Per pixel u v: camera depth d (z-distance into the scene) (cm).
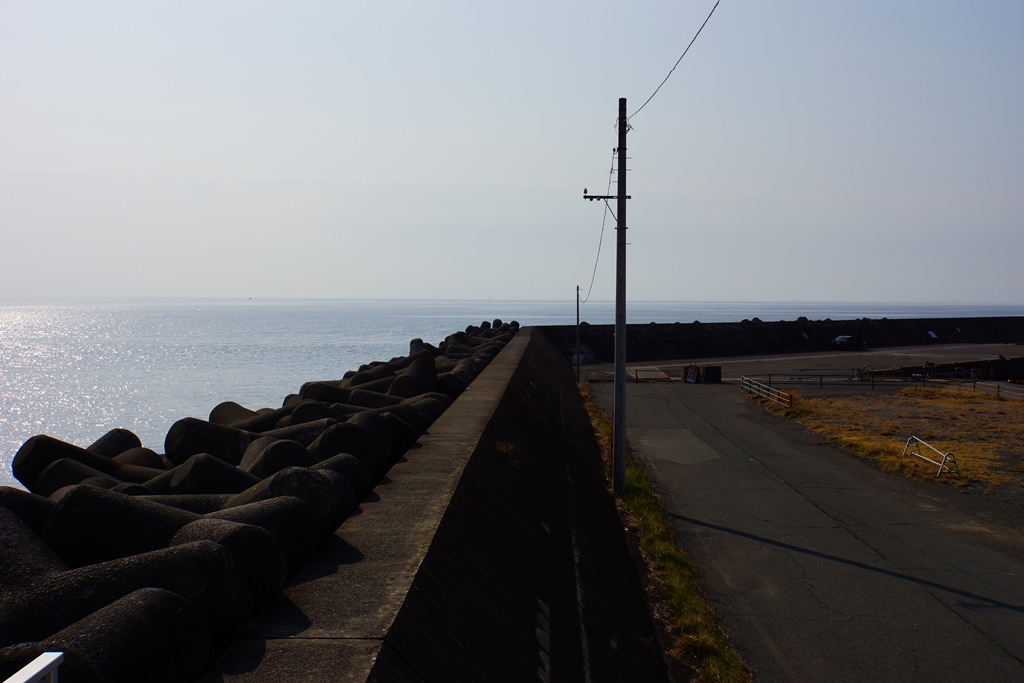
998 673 932
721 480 2005
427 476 847
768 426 2983
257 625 457
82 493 523
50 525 511
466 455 954
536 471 1236
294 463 838
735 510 1697
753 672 923
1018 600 1180
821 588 1219
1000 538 1518
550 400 2311
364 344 13038
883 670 936
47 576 450
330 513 633
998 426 2964
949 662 960
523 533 898
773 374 5162
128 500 540
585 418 2770
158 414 5200
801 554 1390
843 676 918
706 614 1055
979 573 1303
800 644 1007
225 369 8594
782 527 1566
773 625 1069
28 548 480
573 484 1432
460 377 1881
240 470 812
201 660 395
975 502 1809
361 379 1919
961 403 3728
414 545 610
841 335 7956
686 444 2541
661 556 1274
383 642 434
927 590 1216
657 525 1442
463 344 3616
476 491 859
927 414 3322
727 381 4744
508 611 668
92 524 515
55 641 349
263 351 11412
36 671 240
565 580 896
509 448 1137
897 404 3675
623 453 1691
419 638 475
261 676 392
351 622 461
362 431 886
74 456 930
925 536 1523
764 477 2052
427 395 1479
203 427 1085
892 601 1166
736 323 7394
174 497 687
